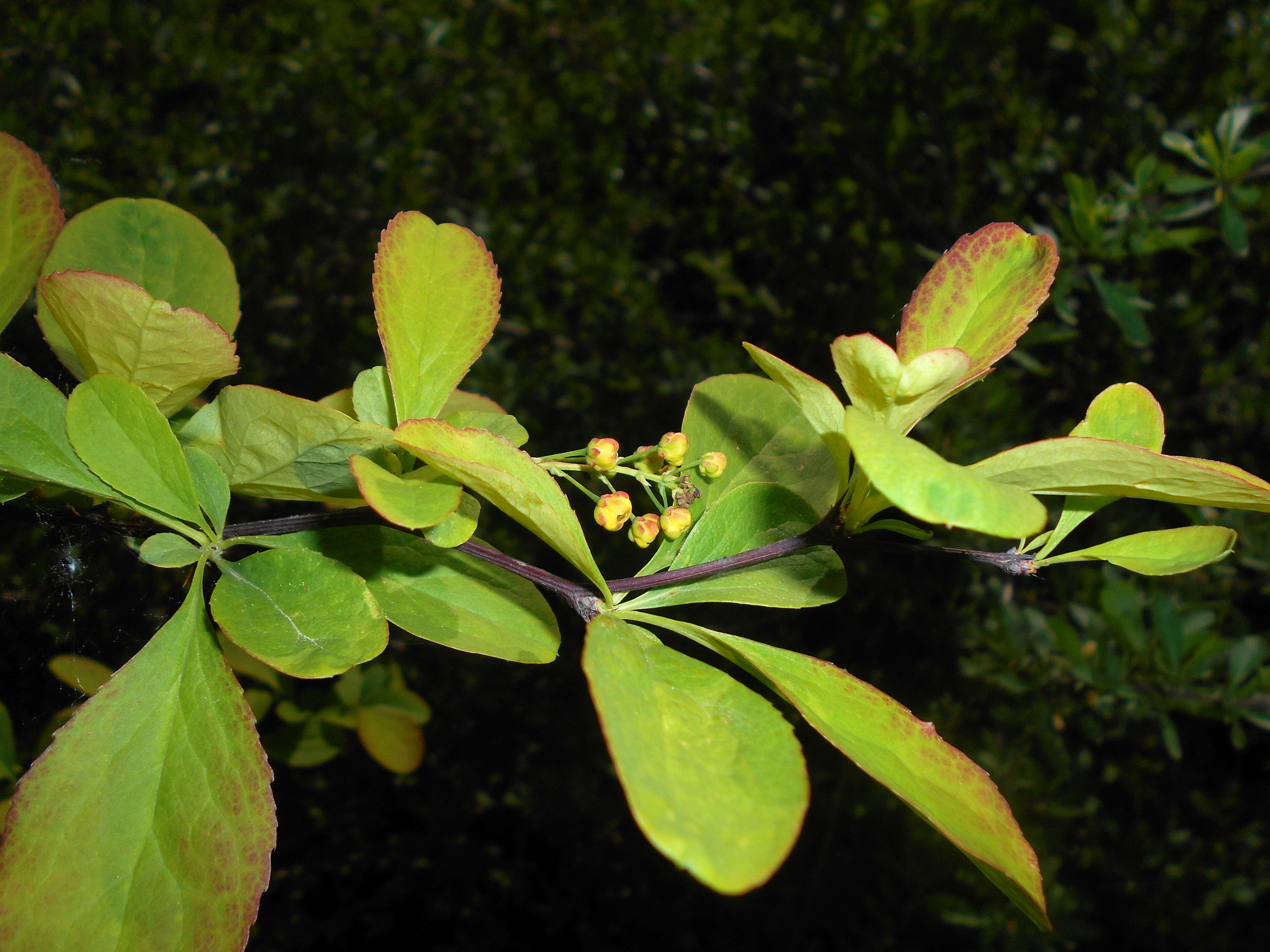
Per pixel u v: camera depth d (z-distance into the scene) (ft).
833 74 1.57
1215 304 1.34
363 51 1.78
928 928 1.45
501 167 1.85
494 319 0.43
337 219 1.83
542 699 1.61
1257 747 1.59
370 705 0.94
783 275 1.70
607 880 1.61
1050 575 1.34
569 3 1.72
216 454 0.41
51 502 0.45
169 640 0.39
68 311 0.38
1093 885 1.46
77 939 0.34
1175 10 1.26
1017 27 1.46
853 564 1.47
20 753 0.79
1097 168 1.35
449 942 1.65
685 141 1.82
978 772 0.37
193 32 1.68
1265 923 1.46
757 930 1.56
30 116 1.55
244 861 0.35
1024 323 0.40
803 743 1.45
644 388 1.70
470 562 0.44
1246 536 1.15
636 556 1.46
